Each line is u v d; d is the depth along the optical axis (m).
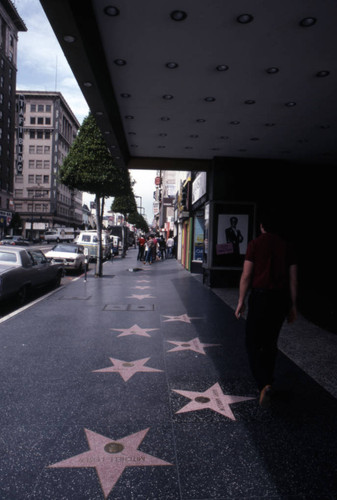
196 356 4.89
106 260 26.45
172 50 5.02
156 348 5.22
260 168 11.40
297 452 2.70
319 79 5.81
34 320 6.96
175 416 3.23
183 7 4.07
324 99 6.61
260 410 3.36
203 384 3.95
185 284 12.64
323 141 9.29
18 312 7.73
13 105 62.97
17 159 63.81
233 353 5.04
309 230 11.68
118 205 32.28
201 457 2.62
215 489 2.28
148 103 7.00
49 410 3.31
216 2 3.98
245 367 4.49
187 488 2.29
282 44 4.80
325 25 4.36
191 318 7.24
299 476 2.42
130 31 4.58
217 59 5.24
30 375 4.14
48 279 10.81
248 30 4.50
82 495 2.22
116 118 7.38
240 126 8.27
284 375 4.23
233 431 2.98
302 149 10.10
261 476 2.41
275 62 5.29
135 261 25.48
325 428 3.05
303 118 7.63
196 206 15.14
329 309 6.36
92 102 5.84
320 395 3.71
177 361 4.68
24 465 2.50
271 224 3.46
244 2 3.97
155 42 4.82
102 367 4.43
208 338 5.79
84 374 4.19
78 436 2.88
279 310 3.33
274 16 4.20
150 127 8.50
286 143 9.55
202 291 10.91
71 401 3.50
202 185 13.32
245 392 3.76
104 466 2.50
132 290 11.15
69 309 8.08
